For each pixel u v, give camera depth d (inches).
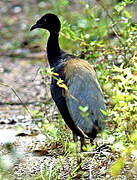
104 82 431.2
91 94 363.6
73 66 388.2
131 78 370.6
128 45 449.1
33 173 376.8
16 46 824.9
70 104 366.6
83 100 361.7
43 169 382.0
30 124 501.0
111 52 455.5
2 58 781.3
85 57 460.4
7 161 400.8
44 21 457.7
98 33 494.0
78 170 367.2
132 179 341.4
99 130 360.2
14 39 849.5
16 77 681.6
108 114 363.9
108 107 412.8
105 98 426.3
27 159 406.3
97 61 474.0
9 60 770.2
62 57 435.8
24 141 454.3
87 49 465.1
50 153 416.5
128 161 340.2
